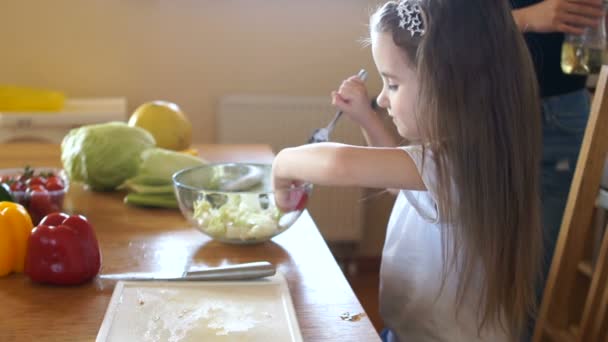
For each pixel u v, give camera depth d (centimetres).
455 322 100
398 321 106
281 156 94
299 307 77
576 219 109
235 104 244
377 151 89
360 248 270
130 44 241
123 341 68
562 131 143
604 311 101
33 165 142
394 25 89
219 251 95
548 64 140
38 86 240
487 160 88
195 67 246
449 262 99
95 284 83
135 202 115
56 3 234
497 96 88
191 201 99
